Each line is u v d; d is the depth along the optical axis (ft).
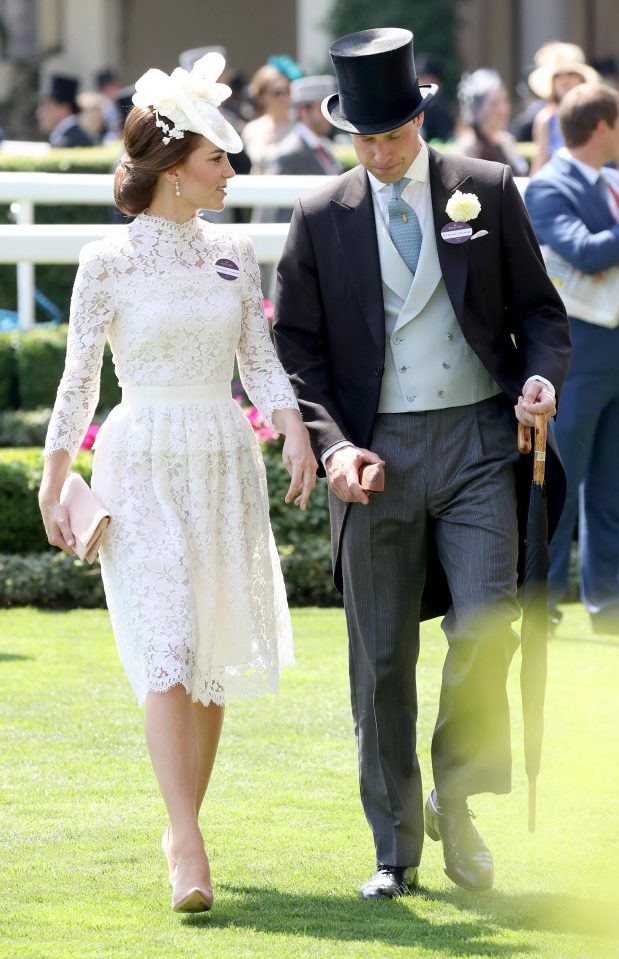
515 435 37.37
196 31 286.66
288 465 36.47
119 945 33.17
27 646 61.21
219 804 43.45
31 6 264.11
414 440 36.73
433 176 37.04
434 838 38.75
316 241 37.37
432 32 226.38
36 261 72.38
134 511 36.32
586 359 62.28
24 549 72.08
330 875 38.19
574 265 61.52
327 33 228.22
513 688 55.57
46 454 36.78
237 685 37.88
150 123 36.24
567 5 228.84
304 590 70.44
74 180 77.56
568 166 62.39
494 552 36.01
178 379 36.65
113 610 36.76
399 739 37.14
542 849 39.60
